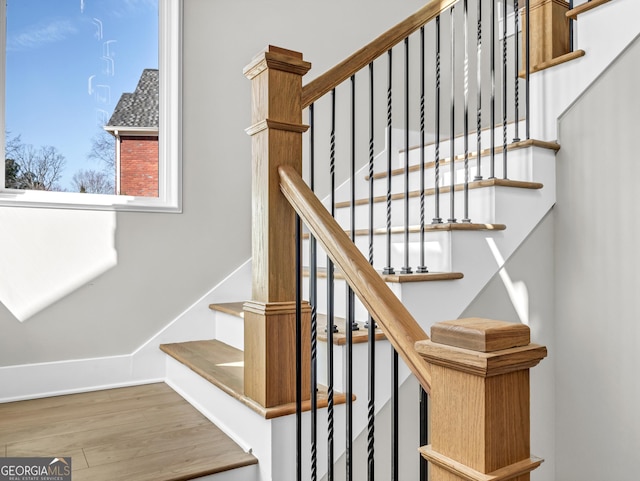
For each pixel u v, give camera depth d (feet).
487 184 6.25
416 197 7.25
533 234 6.68
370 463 3.44
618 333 6.10
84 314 7.63
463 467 2.36
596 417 6.31
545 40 7.04
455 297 5.89
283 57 4.87
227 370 6.30
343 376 5.20
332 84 5.50
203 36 8.56
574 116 6.66
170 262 8.23
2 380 7.10
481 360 2.23
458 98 11.87
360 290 3.49
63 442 5.51
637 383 5.89
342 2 10.19
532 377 6.59
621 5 6.15
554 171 6.86
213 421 6.08
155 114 8.56
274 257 4.82
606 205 6.25
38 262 7.37
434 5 6.48
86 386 7.58
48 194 7.75
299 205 4.38
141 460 5.02
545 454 6.68
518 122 7.47
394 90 10.93
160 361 8.12
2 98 7.52
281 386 4.83
